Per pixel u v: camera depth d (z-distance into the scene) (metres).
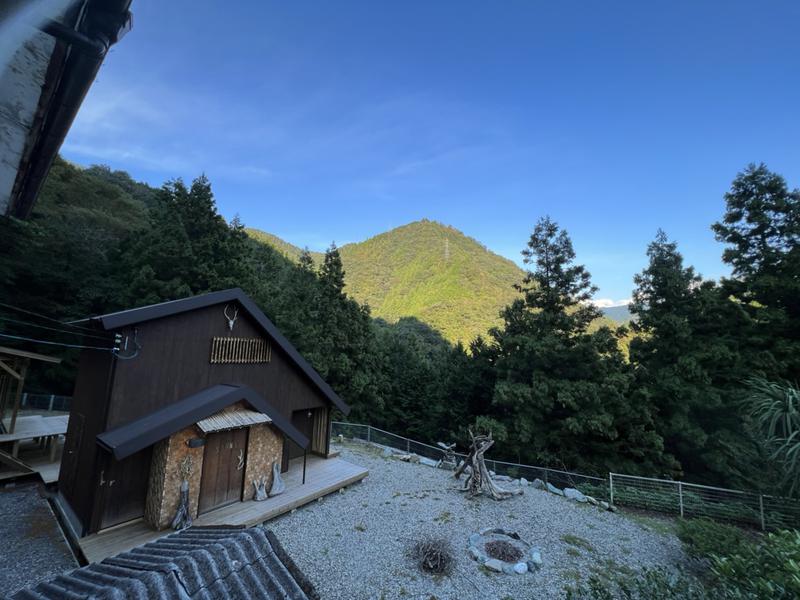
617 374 15.39
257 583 3.01
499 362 19.12
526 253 19.91
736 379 14.34
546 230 19.58
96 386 7.82
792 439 8.11
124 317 7.39
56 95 1.82
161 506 7.16
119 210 28.02
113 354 7.36
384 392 26.84
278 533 7.64
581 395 15.29
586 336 16.80
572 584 6.54
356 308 26.06
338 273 25.42
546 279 19.28
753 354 14.13
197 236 20.28
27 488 9.18
